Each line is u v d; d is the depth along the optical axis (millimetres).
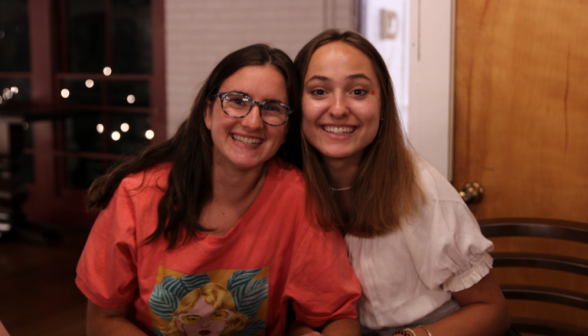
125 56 3992
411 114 1859
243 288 1271
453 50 1767
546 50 1654
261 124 1193
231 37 3639
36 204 4297
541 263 1409
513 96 1719
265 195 1272
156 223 1256
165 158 1334
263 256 1267
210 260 1241
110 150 4082
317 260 1269
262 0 3516
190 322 1289
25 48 4215
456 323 1200
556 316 1757
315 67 1235
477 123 1783
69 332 2516
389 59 3947
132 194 1267
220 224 1277
